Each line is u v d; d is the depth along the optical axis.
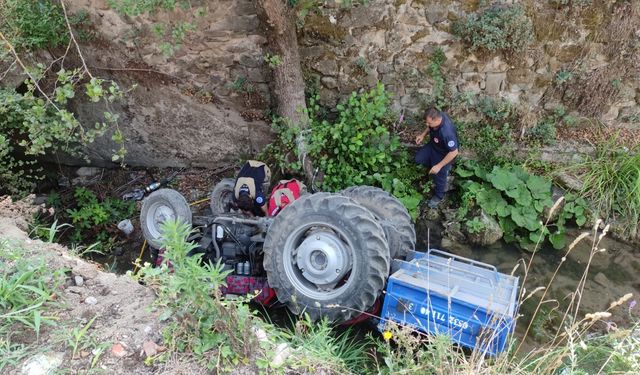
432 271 4.05
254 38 5.86
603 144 5.81
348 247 3.91
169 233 2.33
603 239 5.46
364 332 4.19
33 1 5.57
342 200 3.89
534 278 5.07
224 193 5.67
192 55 6.01
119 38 5.89
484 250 5.49
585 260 5.26
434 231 5.76
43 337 2.41
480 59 5.77
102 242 5.89
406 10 5.64
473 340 3.49
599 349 3.15
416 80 6.00
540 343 4.21
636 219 5.38
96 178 6.78
